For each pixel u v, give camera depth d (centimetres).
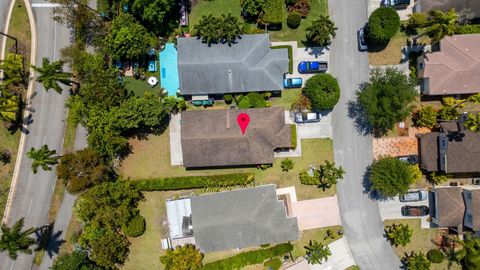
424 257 4962
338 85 4841
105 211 4600
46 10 5009
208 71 4712
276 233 4816
